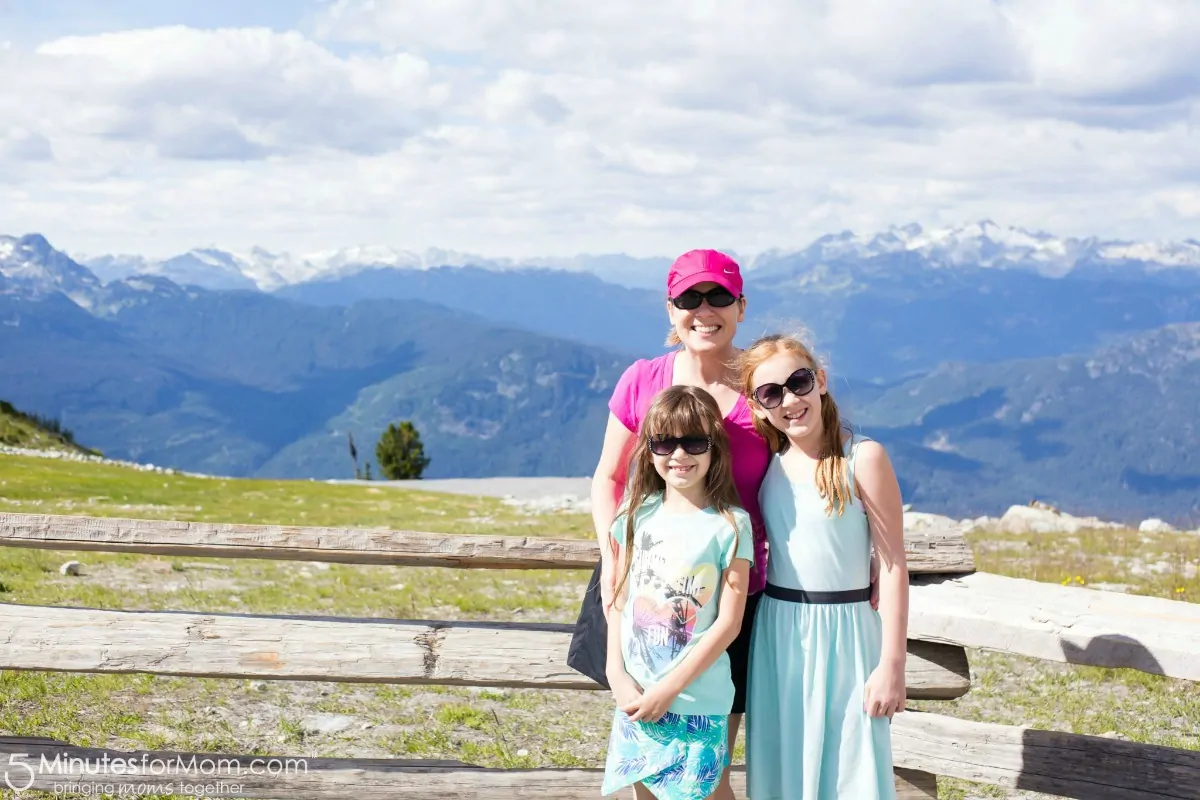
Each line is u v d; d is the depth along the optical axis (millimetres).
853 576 4469
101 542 5105
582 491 54219
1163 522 23266
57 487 34312
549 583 15047
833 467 4426
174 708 7301
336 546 5094
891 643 4352
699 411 4305
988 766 4949
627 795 5168
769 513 4570
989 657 9992
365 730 7203
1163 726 7848
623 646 4500
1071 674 9352
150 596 11664
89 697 7340
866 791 4340
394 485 57250
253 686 8031
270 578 14047
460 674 5086
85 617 5195
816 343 4520
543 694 8500
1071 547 18516
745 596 4383
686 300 4570
